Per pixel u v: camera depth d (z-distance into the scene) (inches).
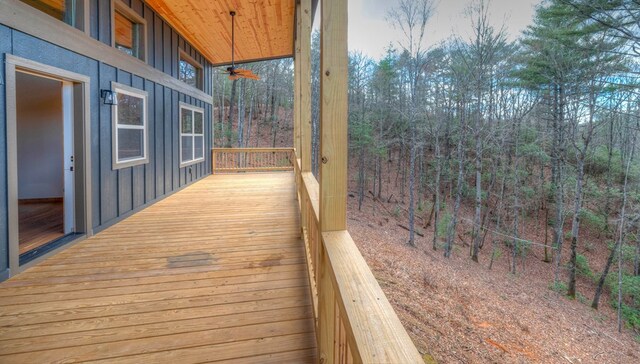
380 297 36.4
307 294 96.7
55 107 219.9
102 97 156.3
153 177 217.6
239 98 880.9
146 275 108.3
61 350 70.1
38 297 92.6
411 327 264.5
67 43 130.6
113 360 67.4
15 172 106.4
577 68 454.9
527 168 641.6
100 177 156.2
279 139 945.5
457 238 622.5
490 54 534.6
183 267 115.0
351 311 33.6
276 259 123.1
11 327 77.9
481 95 584.1
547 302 407.2
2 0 99.4
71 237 139.2
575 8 319.9
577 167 504.4
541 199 639.8
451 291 364.2
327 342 56.4
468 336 272.7
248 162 539.8
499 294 390.9
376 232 579.5
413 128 598.5
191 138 303.9
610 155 534.0
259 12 222.7
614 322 395.2
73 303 89.6
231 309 87.8
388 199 774.5
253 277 107.7
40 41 116.4
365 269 43.0
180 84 267.1
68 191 143.9
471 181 741.9
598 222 550.0
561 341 304.8
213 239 145.9
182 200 230.8
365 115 784.9
